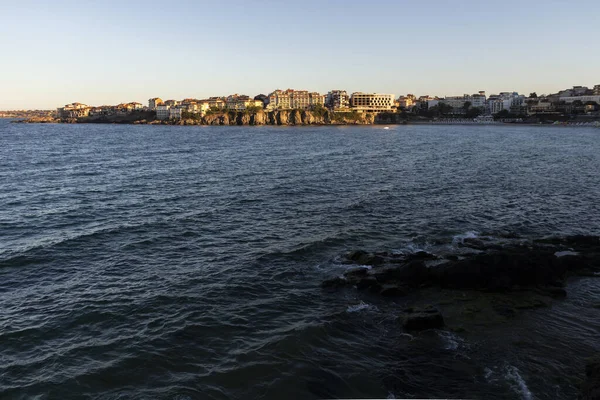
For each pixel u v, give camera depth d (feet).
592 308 65.67
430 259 82.43
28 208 120.67
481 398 45.37
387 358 52.65
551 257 77.56
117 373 49.16
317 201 133.39
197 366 50.52
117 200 132.67
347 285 72.38
